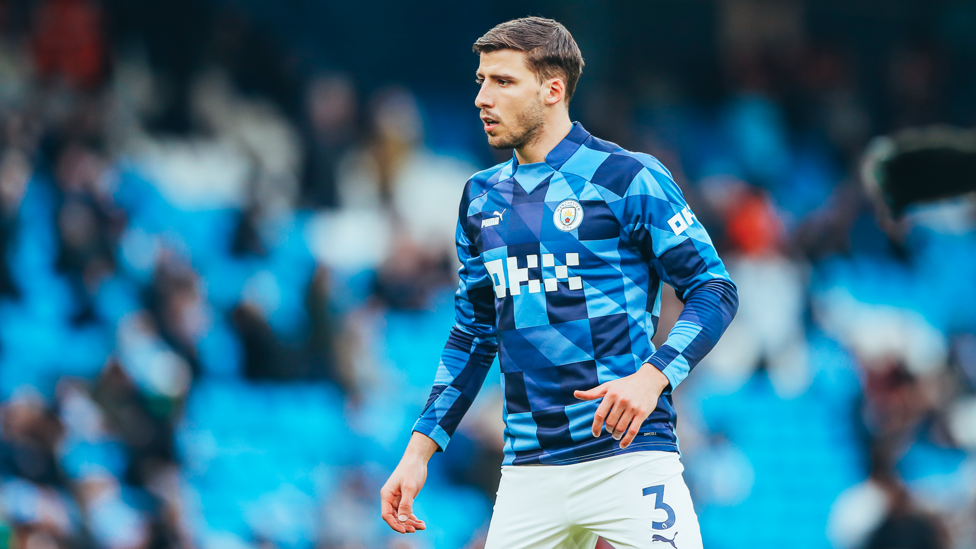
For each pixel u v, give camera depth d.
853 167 46.94
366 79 42.78
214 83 35.72
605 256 8.52
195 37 35.91
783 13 49.06
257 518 24.41
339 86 37.53
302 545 24.44
